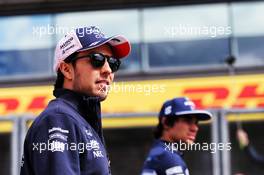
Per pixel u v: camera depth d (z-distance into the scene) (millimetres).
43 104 11859
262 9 16703
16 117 10641
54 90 4223
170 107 7145
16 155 10531
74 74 4148
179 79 13430
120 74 15977
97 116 4160
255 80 11789
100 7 16594
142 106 11055
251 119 10633
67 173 3668
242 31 16516
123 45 4336
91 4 16594
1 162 11062
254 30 16594
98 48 4211
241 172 10945
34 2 16484
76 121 3861
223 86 11984
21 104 11859
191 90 12102
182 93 12125
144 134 11000
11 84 16250
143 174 6660
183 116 7109
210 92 11875
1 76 16438
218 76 13953
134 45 16438
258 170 10922
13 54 16750
